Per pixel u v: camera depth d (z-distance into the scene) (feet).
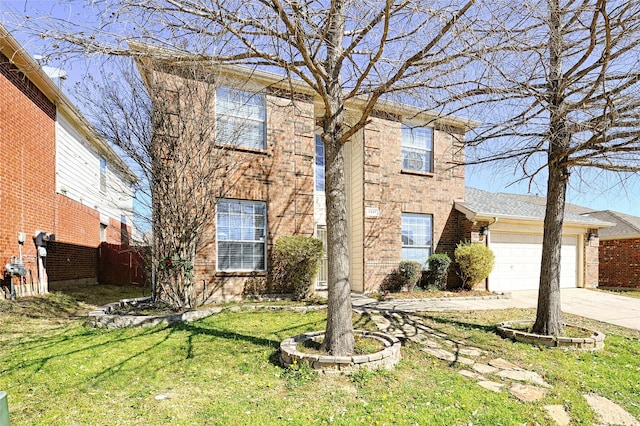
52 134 32.01
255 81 30.07
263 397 12.33
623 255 50.93
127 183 30.73
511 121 19.85
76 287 35.19
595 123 16.97
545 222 21.07
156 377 14.06
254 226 30.73
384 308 27.66
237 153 29.86
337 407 11.62
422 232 38.96
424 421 10.94
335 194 16.35
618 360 17.48
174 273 24.67
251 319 22.99
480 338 20.17
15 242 25.99
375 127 35.96
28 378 13.76
